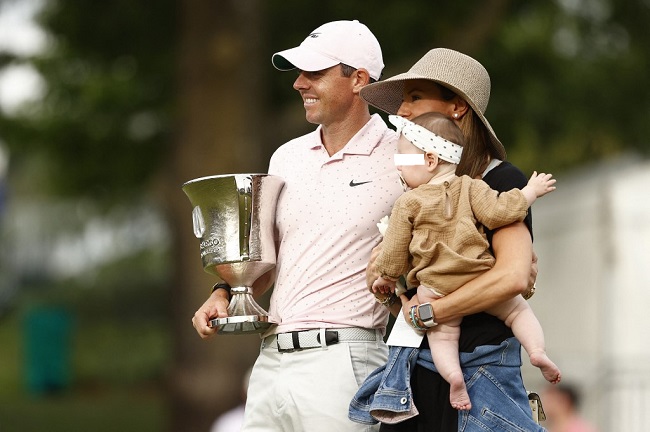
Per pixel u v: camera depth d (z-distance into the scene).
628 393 32.62
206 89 46.69
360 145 15.54
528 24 56.44
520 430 13.23
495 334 13.50
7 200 107.00
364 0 52.91
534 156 61.59
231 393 46.34
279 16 53.47
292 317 15.33
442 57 14.12
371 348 15.28
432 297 13.36
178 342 47.53
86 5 55.53
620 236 34.09
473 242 13.05
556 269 36.31
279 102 54.59
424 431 13.62
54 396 80.38
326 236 15.30
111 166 61.97
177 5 54.50
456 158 13.55
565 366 34.59
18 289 117.00
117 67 58.59
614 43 59.81
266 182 15.49
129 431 64.25
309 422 15.03
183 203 47.56
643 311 33.56
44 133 60.12
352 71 15.45
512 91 57.22
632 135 60.75
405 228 13.30
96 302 109.81
